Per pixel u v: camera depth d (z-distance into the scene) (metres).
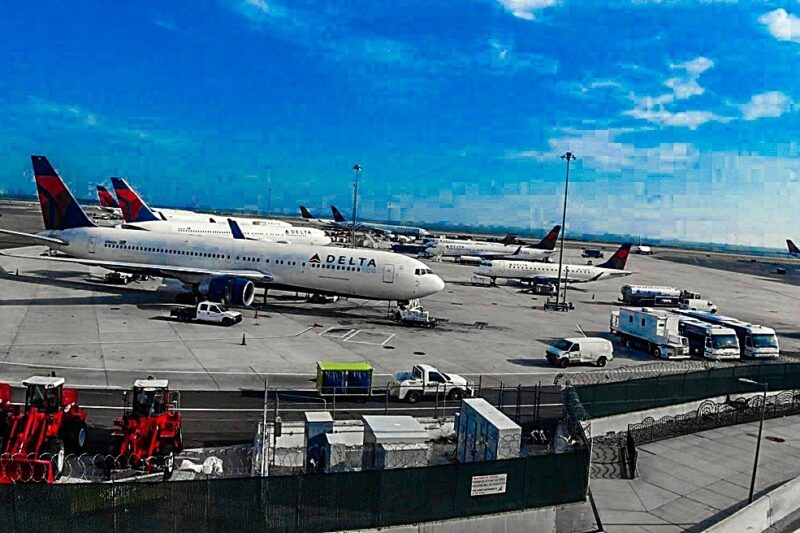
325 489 20.55
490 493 22.98
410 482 21.67
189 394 37.22
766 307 103.19
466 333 62.91
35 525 18.44
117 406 34.38
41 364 41.62
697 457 33.03
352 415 35.25
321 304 74.06
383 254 66.00
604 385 34.97
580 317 79.69
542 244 153.12
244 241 70.50
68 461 26.91
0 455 24.34
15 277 79.50
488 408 28.77
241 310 66.38
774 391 43.25
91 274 85.12
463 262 152.38
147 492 19.00
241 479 19.62
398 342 55.88
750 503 26.91
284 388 39.81
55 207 76.19
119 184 123.62
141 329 54.09
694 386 39.31
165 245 71.50
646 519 25.67
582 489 24.70
